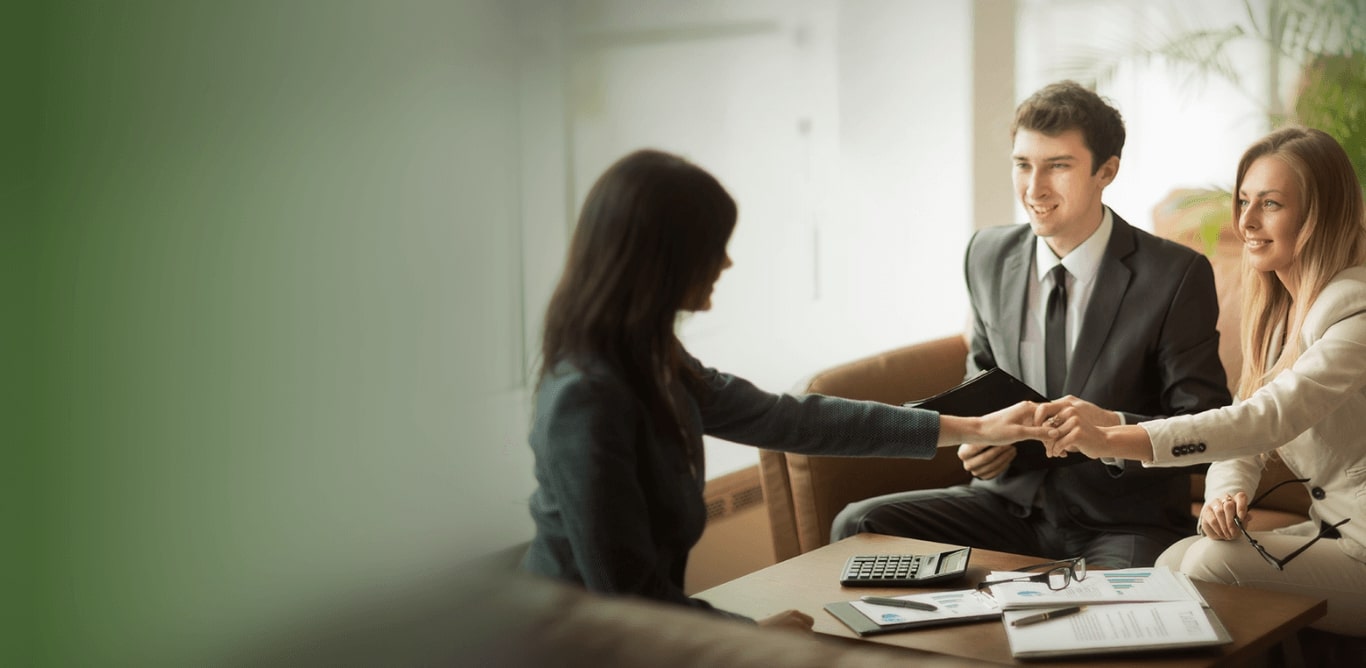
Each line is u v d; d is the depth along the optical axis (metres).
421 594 1.74
